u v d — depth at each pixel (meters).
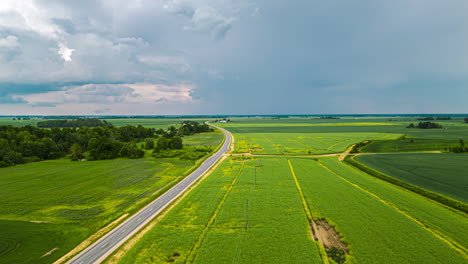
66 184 69.62
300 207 49.66
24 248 36.56
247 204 51.34
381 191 58.38
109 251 35.75
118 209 51.38
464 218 43.78
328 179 68.81
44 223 45.03
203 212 47.53
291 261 32.75
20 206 53.53
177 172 82.62
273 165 87.44
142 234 40.41
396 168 80.75
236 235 39.22
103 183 70.38
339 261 33.00
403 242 36.59
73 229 42.53
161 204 53.06
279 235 39.06
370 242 36.88
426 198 54.81
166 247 36.22
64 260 33.72
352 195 55.78
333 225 42.19
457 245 35.47
